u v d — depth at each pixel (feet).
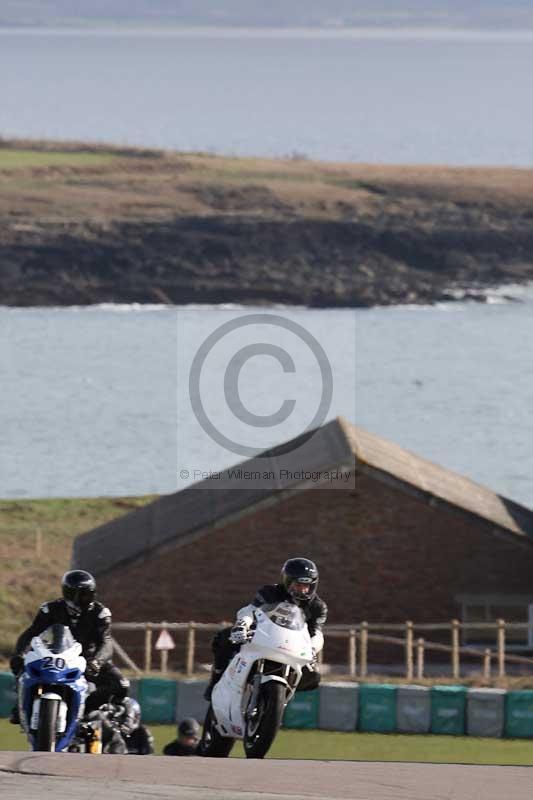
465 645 536.42
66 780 109.91
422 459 643.86
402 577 543.39
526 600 540.11
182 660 518.78
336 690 353.72
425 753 324.80
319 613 164.96
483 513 544.21
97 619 169.48
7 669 385.50
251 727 160.04
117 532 571.69
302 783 109.19
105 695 177.37
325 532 539.70
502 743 342.23
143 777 111.04
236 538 531.91
